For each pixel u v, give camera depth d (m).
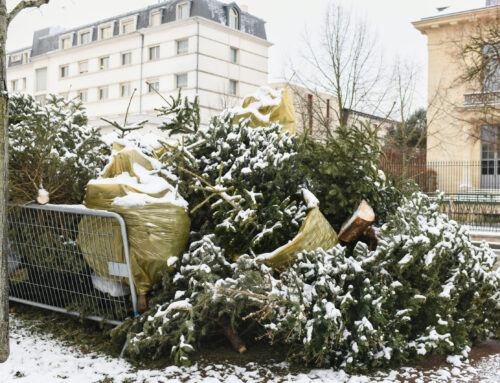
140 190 3.90
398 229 3.87
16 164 4.48
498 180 23.59
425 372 3.57
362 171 4.46
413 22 25.47
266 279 3.56
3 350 3.56
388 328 3.58
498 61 16.23
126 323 3.79
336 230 4.71
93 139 5.09
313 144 4.61
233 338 3.87
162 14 45.25
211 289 3.48
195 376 3.38
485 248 4.79
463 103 23.72
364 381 3.32
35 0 3.67
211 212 4.33
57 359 3.67
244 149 4.38
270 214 3.97
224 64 45.28
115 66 47.34
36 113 4.61
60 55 52.34
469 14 23.80
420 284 3.93
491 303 4.45
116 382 3.28
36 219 4.62
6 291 3.57
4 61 3.51
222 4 45.81
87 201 4.01
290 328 3.47
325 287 3.53
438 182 24.22
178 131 4.54
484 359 3.97
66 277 4.50
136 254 3.77
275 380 3.32
